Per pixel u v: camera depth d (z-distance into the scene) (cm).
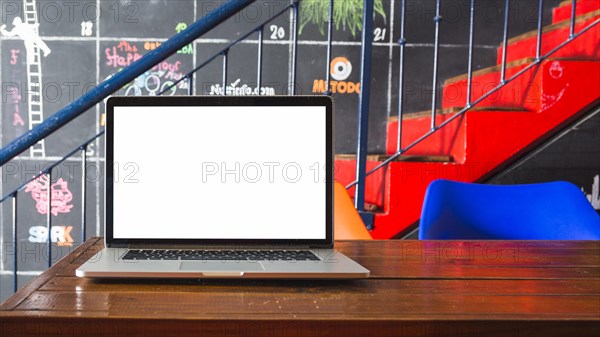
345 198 179
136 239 101
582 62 271
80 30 374
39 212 378
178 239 102
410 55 386
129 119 103
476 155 269
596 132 290
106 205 102
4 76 372
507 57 358
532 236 194
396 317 70
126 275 84
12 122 374
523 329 70
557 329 70
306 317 69
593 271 101
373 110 387
